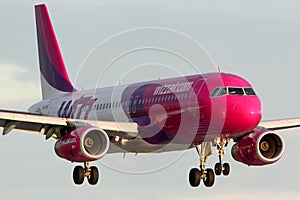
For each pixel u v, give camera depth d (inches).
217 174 7145.7
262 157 7076.8
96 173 7416.3
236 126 6796.3
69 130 7071.9
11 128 6948.8
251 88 6894.7
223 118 6781.5
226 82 6850.4
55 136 7263.8
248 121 6756.9
